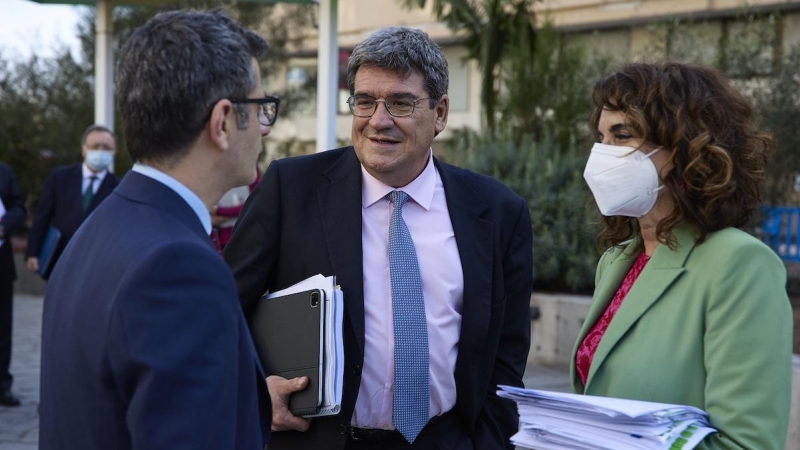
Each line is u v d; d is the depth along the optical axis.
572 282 7.50
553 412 1.98
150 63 1.54
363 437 2.34
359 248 2.38
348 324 2.32
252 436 1.53
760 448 1.84
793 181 9.37
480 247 2.47
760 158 2.08
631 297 2.14
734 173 2.04
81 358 1.46
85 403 1.45
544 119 9.79
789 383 1.89
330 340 2.14
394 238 2.39
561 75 9.83
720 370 1.91
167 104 1.54
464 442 2.44
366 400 2.32
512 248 2.59
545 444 1.98
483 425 2.52
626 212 2.16
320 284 2.20
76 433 1.46
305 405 2.15
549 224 7.87
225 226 4.77
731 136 2.05
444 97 2.47
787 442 3.91
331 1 7.75
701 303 1.99
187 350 1.39
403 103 2.36
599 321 2.32
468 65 18.38
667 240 2.08
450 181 2.55
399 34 2.37
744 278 1.93
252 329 2.34
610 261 2.44
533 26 12.31
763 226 9.00
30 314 10.24
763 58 9.56
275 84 16.03
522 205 2.65
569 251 7.62
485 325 2.41
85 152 6.05
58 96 13.85
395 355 2.30
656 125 2.06
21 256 12.32
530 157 8.40
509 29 11.98
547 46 10.09
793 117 9.09
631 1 14.88
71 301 1.51
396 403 2.29
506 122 9.92
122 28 13.73
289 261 2.43
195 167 1.59
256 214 2.46
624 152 2.11
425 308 2.38
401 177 2.42
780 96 9.19
